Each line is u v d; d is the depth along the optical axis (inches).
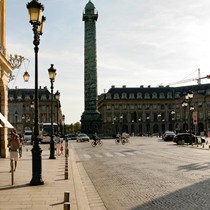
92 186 577.9
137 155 1262.3
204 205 408.8
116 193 507.2
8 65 1113.4
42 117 5615.2
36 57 581.6
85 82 3757.4
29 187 542.3
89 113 3769.7
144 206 414.6
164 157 1142.3
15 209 386.0
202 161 978.1
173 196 468.8
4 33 1148.5
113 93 6097.4
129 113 6087.6
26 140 2935.5
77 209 390.3
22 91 5684.1
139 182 602.5
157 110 6127.0
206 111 5556.1
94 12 3713.1
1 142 1131.3
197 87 5861.2
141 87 6240.2
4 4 1149.7
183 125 5935.0
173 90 6190.9
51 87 1121.4
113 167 868.6
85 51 3727.9
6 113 1153.4
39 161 571.8
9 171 757.3
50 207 396.2
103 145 2177.7
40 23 579.2
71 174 712.4
